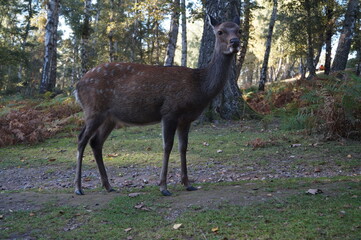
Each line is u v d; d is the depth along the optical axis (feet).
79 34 59.00
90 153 23.58
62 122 30.73
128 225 10.02
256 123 30.58
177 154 21.70
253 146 22.07
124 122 15.03
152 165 19.66
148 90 14.01
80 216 11.00
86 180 17.61
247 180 15.19
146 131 29.84
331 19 63.87
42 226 10.30
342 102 21.88
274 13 63.52
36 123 29.35
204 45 31.99
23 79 126.93
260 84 61.26
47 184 17.17
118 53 85.76
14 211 11.78
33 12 104.63
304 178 14.57
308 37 67.21
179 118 14.11
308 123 24.35
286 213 9.86
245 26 64.18
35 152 24.89
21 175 19.30
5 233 9.83
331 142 21.77
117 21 71.56
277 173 16.46
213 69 13.94
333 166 16.87
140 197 12.89
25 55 75.72
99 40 90.48
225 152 21.30
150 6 45.44
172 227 9.57
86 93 14.84
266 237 8.40
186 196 12.75
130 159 21.22
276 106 38.55
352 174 15.34
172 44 54.24
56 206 12.26
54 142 28.14
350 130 22.25
